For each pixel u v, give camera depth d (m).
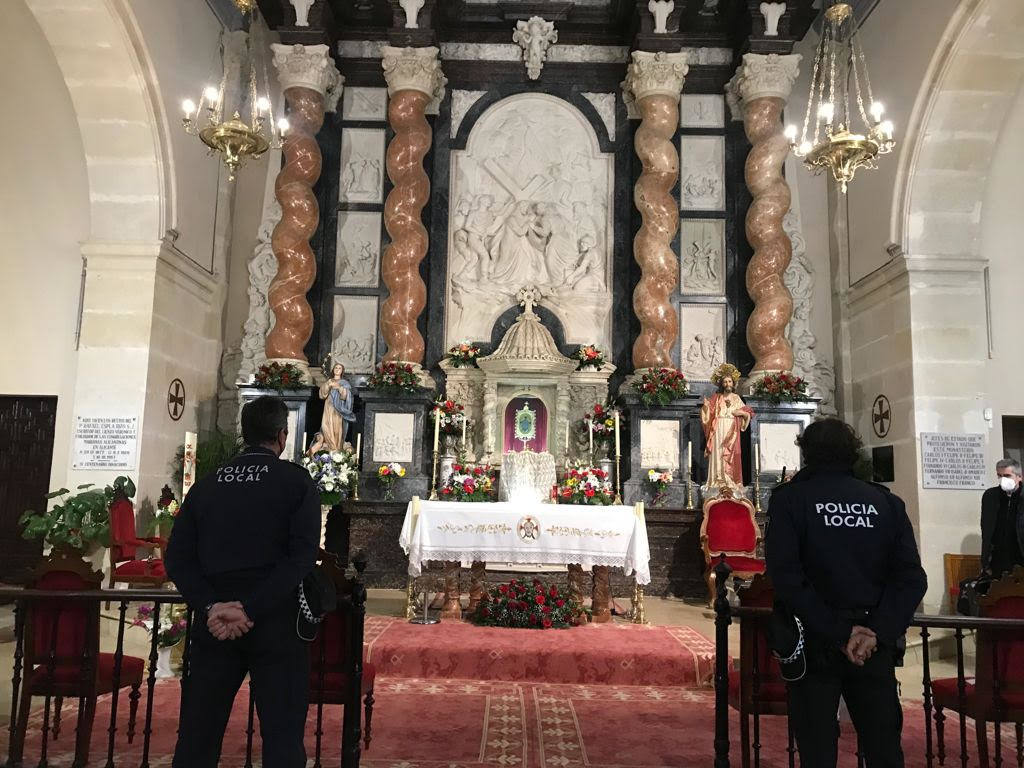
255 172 11.76
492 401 10.88
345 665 4.10
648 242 11.07
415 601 8.14
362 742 4.71
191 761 2.88
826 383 11.29
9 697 5.66
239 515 3.07
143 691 5.75
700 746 4.77
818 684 2.91
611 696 5.88
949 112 9.19
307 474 3.25
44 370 9.68
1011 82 8.95
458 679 6.29
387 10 11.80
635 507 7.62
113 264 9.23
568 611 7.45
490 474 10.16
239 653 3.04
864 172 10.61
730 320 11.51
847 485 3.03
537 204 11.76
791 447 10.51
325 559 4.14
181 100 9.88
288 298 10.87
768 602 4.18
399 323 10.91
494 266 11.66
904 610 2.83
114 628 7.96
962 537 8.98
